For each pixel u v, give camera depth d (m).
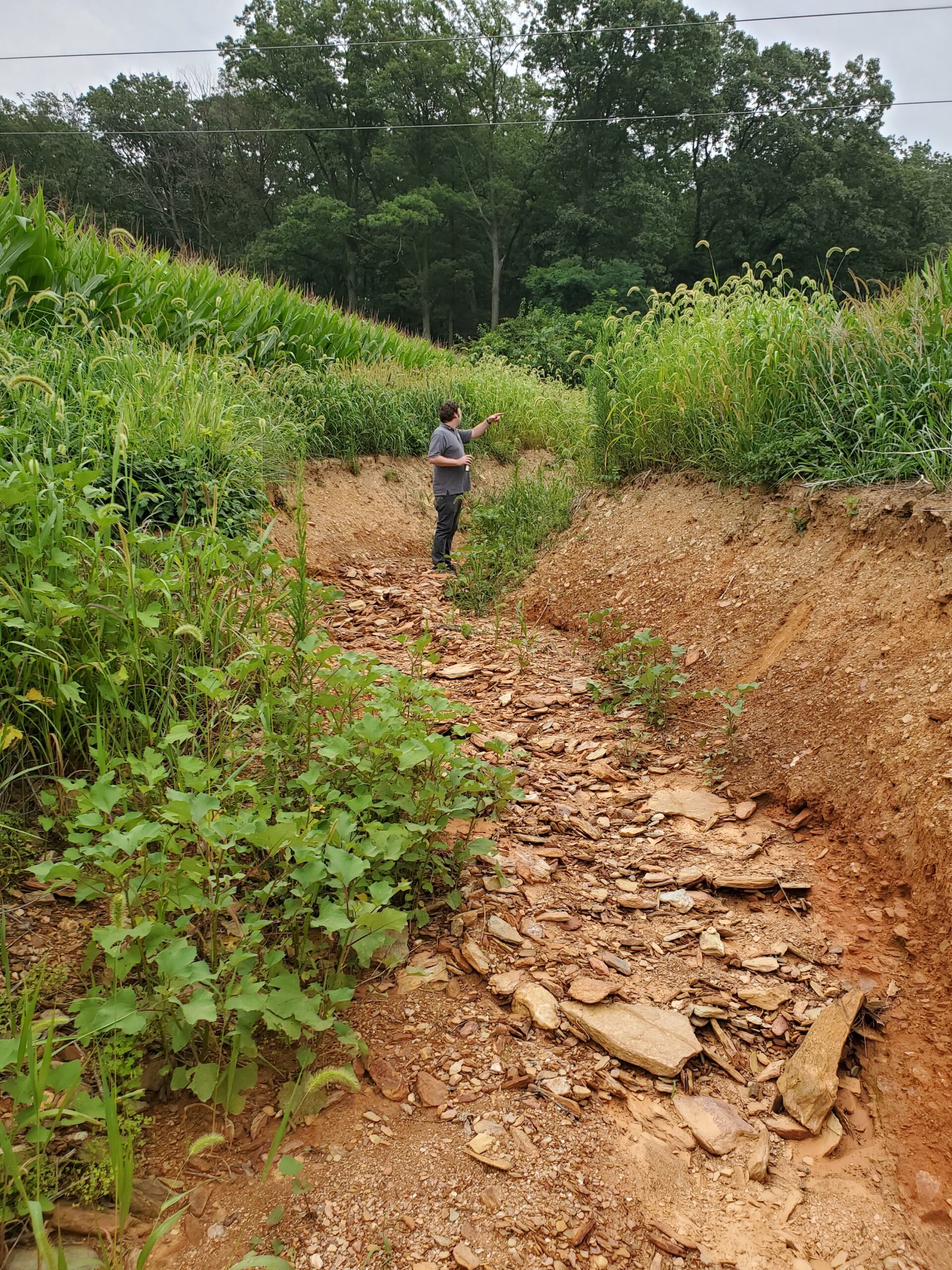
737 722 4.16
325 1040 2.23
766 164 40.47
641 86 38.72
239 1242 1.66
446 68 41.62
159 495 5.11
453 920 2.82
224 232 46.59
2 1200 1.56
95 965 2.25
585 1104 2.14
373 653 5.10
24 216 7.38
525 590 7.00
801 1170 2.05
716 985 2.62
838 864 3.16
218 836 2.11
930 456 4.15
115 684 2.79
